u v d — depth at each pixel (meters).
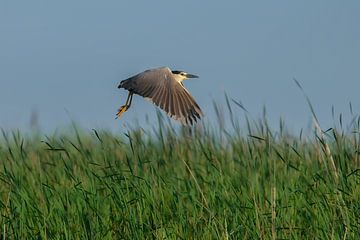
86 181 14.62
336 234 12.33
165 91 10.51
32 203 13.58
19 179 14.40
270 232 12.47
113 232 12.92
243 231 12.68
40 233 12.60
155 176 14.45
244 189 13.67
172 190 13.58
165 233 12.65
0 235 12.75
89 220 12.85
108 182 14.27
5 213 13.38
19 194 13.42
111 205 13.45
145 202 13.25
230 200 13.45
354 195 13.28
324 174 14.37
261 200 13.42
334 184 13.49
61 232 12.67
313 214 12.80
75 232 12.80
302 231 12.70
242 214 13.01
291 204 13.22
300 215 13.12
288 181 14.35
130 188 13.70
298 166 14.80
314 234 12.57
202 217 12.98
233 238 12.48
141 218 12.80
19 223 12.95
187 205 13.62
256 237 12.35
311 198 13.59
